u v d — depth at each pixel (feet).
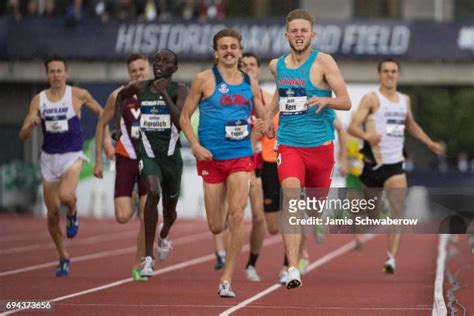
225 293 90.74
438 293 94.38
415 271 123.03
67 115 110.01
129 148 104.78
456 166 311.27
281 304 87.25
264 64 265.75
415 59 268.21
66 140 110.32
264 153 111.14
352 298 92.53
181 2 286.05
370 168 115.24
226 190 91.20
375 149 114.73
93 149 250.57
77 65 267.59
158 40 266.36
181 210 266.16
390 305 87.10
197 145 88.48
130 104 104.37
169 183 96.07
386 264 116.88
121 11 280.51
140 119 94.43
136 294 94.12
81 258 143.13
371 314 80.59
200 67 267.39
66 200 109.09
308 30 84.53
